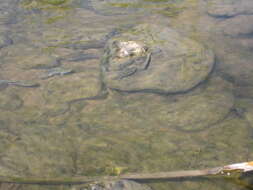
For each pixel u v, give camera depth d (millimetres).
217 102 3135
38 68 3785
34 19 4984
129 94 3264
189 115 3006
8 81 3572
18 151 2705
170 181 2365
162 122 2955
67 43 4289
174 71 3447
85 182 2361
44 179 2408
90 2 5480
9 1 5555
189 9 5055
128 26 4609
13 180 2426
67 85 3482
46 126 2969
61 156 2650
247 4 5090
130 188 2260
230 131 2809
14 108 3199
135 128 2906
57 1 5547
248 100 3154
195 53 3715
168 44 3807
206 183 2344
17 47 4246
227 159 2545
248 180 2328
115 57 3639
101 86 3426
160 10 5082
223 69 3582
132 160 2582
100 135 2846
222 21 4637
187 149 2654
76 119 3041
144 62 3545
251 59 3766
